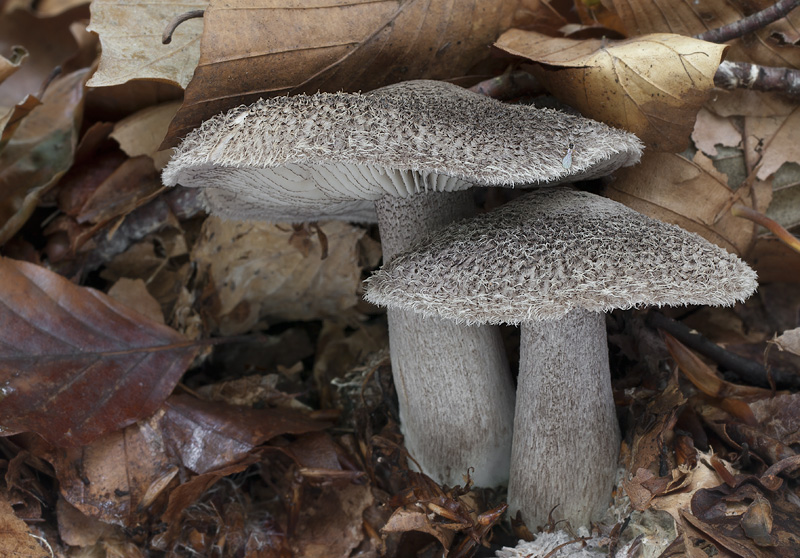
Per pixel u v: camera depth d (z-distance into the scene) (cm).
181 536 25
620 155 24
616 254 22
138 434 25
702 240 23
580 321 24
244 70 23
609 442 24
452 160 22
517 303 22
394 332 25
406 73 26
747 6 26
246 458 25
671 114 24
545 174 22
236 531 25
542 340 24
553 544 24
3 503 23
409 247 24
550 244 22
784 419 25
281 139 22
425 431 26
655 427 24
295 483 26
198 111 24
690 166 26
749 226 27
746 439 25
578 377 24
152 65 25
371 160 22
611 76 24
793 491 23
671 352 26
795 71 26
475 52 26
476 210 27
